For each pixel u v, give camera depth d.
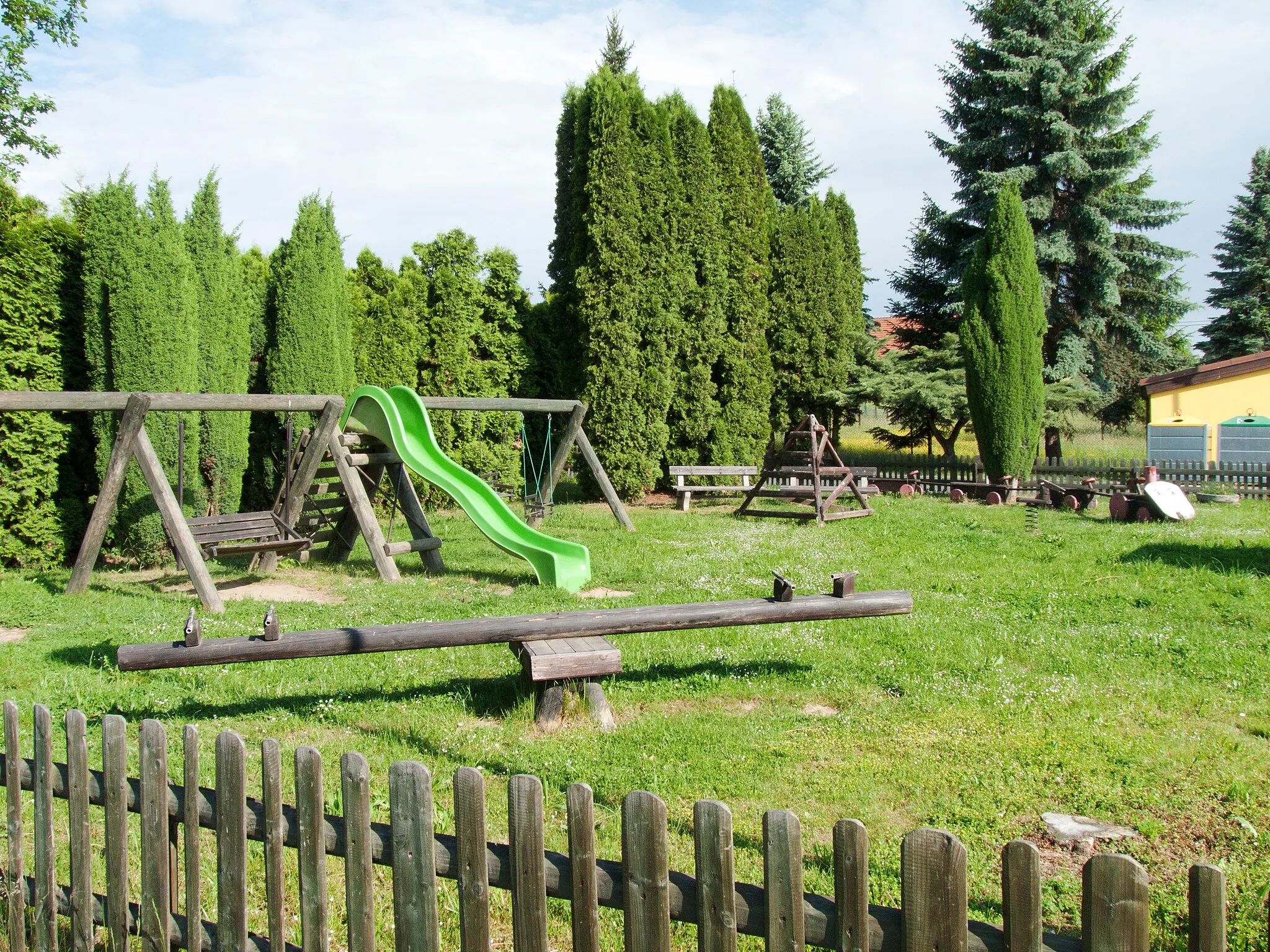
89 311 11.94
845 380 25.16
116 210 11.81
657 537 14.77
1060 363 27.89
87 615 9.02
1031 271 20.73
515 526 12.14
